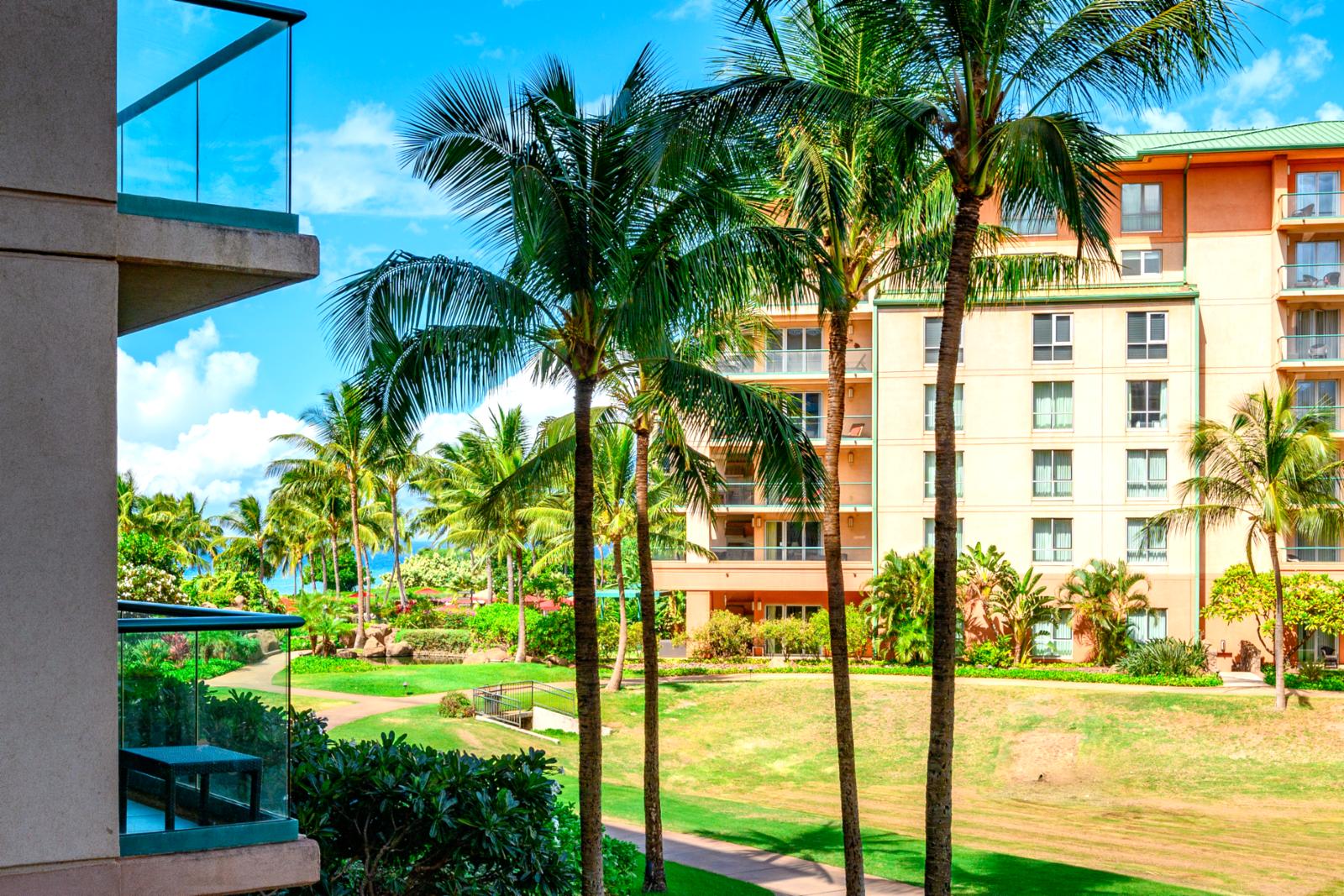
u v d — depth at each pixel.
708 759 32.91
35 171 5.96
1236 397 43.28
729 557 46.59
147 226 6.34
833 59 15.76
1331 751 31.28
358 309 12.46
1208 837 25.16
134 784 6.59
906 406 44.59
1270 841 24.88
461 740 31.17
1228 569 39.53
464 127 12.67
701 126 12.78
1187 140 43.97
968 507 44.22
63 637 5.96
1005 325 44.19
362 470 51.94
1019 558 43.75
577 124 12.75
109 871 6.09
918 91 14.27
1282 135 43.53
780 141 15.01
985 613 42.69
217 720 6.87
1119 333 43.47
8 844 5.80
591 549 13.51
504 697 35.66
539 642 47.34
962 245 13.61
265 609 49.38
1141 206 44.31
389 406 12.95
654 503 36.78
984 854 22.69
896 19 13.26
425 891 10.88
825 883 19.81
